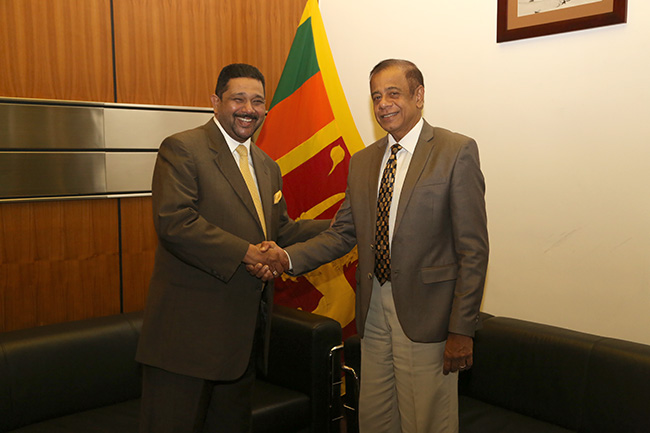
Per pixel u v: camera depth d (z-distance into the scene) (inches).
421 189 78.1
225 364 79.5
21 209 109.1
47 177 110.2
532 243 115.1
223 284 80.0
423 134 81.6
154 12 125.2
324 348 111.5
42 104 109.1
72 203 115.5
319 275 135.4
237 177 82.9
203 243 76.2
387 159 85.3
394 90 80.0
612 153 102.3
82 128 114.5
